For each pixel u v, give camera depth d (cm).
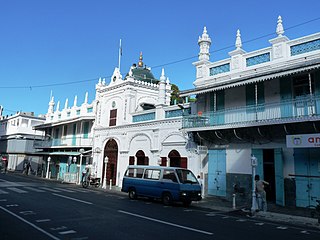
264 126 1472
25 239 691
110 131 2730
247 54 1684
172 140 2067
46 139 3909
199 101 1922
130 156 2447
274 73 1377
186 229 853
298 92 1456
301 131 1384
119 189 2284
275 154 1476
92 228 822
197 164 1853
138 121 2461
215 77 1816
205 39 1938
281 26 1542
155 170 1555
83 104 3306
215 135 1766
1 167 4494
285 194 1432
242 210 1316
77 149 3209
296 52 1473
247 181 1603
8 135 5231
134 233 779
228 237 775
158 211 1195
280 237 811
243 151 1653
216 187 1755
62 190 1956
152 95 2769
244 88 1675
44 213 1028
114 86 2764
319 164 1341
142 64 3231
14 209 1085
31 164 4678
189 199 1405
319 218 1037
